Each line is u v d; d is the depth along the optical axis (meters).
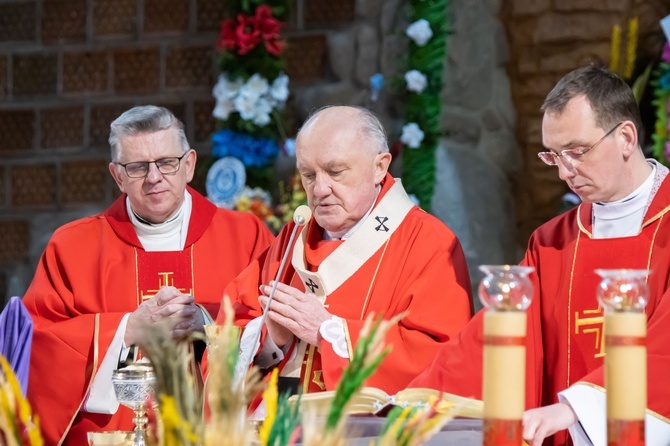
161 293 6.66
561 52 11.09
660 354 5.02
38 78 12.13
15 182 12.12
